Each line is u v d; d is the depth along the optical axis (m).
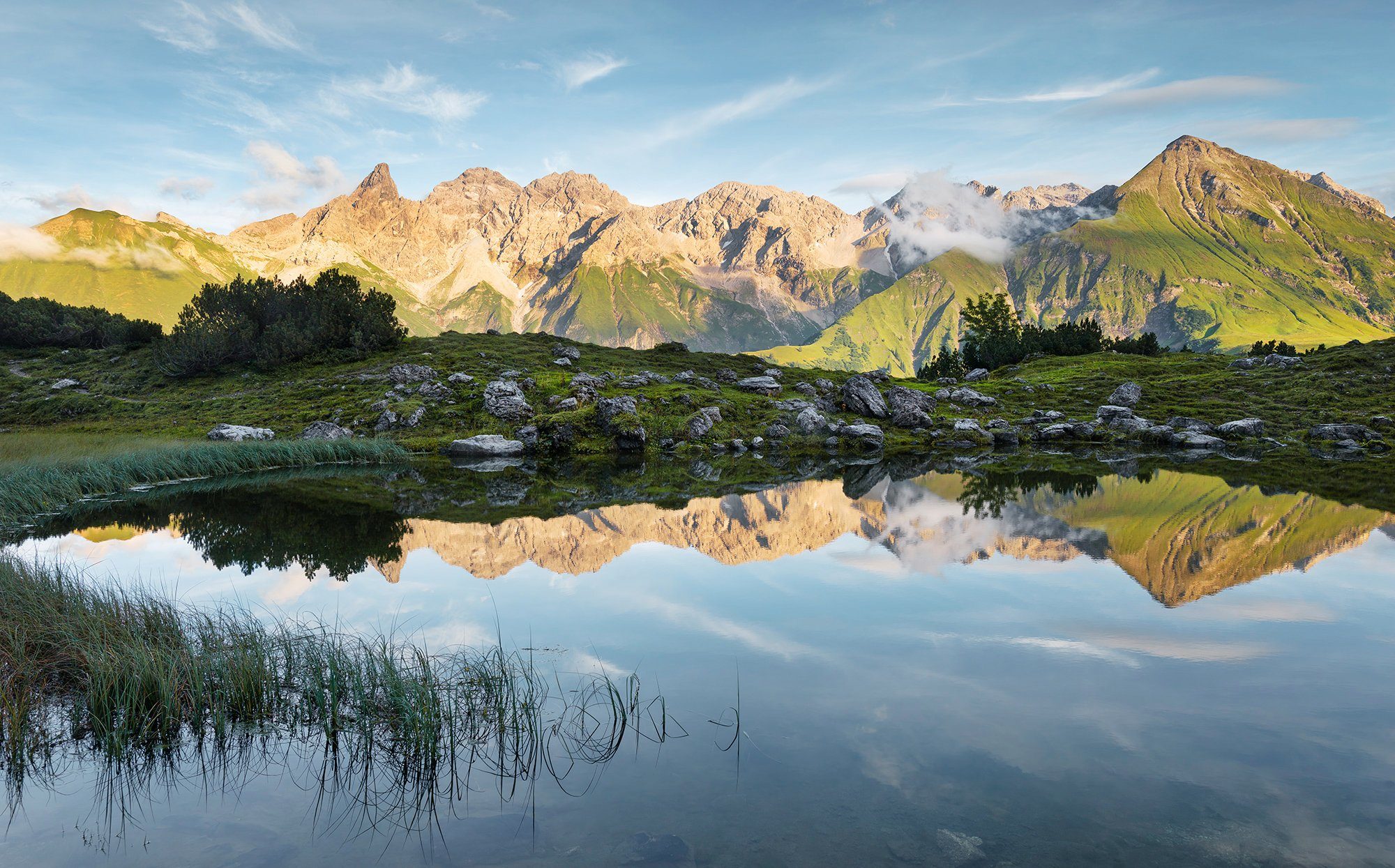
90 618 13.88
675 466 49.91
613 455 57.22
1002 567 20.14
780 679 11.95
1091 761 9.15
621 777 8.91
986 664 12.55
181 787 9.20
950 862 7.00
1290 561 20.50
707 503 32.97
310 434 59.53
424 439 59.34
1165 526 26.05
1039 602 16.59
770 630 14.62
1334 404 67.38
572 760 9.37
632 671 12.33
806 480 41.81
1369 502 30.86
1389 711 10.65
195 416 66.31
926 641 13.82
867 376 83.62
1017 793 8.36
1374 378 72.19
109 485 36.28
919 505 31.55
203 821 8.38
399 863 7.35
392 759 9.77
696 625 14.87
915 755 9.32
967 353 122.38
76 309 97.19
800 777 8.80
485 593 17.59
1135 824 7.70
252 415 65.69
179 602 16.84
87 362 84.44
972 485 38.62
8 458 39.12
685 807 8.20
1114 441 61.88
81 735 10.52
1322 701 10.99
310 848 7.71
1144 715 10.52
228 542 24.20
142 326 91.69
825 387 79.88
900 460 52.12
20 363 83.56
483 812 8.29
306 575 19.66
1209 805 8.09
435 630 14.66
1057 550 22.27
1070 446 61.00
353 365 78.50
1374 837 7.48
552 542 24.27
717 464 51.34
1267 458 49.84
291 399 69.38
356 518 29.23
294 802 8.76
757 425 65.00
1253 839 7.42
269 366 78.62
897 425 67.44
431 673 11.89
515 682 11.87
